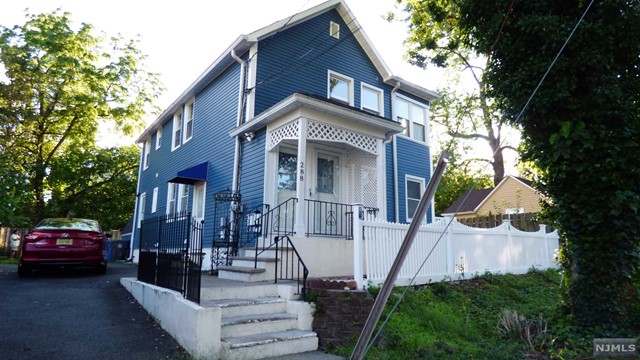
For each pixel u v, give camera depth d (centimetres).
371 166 1043
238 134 1038
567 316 569
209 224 1135
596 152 554
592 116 562
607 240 544
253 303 545
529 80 599
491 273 891
